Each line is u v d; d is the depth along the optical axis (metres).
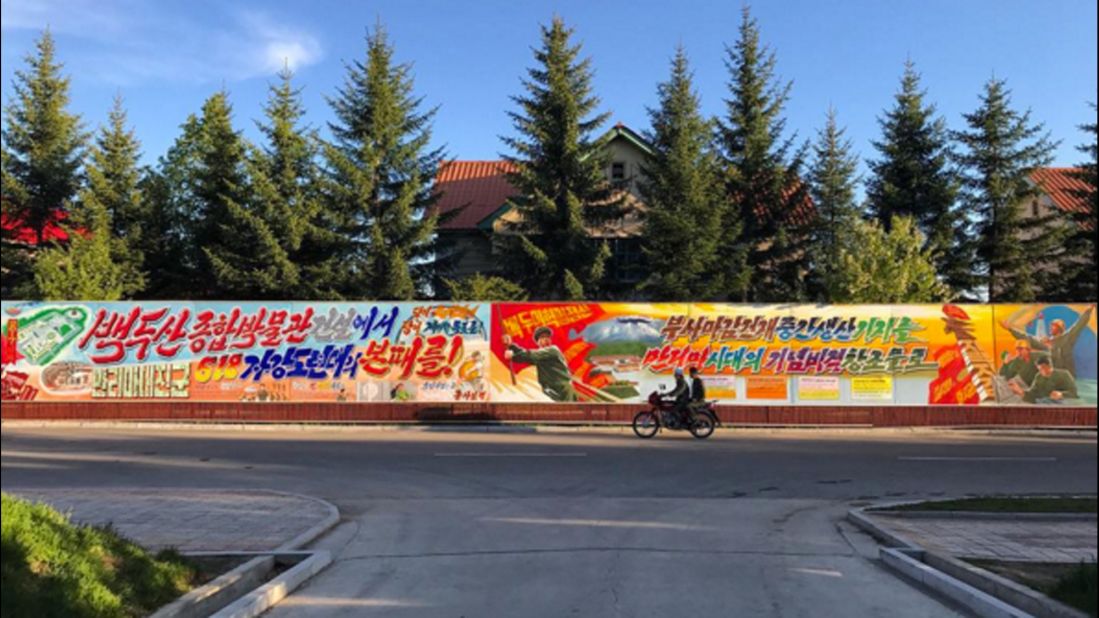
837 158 33.94
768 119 31.09
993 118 31.03
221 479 12.45
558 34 28.61
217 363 22.38
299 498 10.34
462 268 33.84
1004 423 21.77
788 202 30.86
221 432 20.22
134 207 31.86
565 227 28.22
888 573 6.80
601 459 14.77
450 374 22.42
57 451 15.88
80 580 4.87
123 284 30.33
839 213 33.19
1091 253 30.83
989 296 31.94
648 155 29.91
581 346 22.48
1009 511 9.21
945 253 31.00
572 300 27.36
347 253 29.20
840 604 5.81
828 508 10.25
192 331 22.48
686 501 10.61
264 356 22.42
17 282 31.78
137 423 21.98
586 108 28.83
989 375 22.02
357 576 6.71
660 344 22.44
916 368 22.12
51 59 33.22
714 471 13.33
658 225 27.61
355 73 29.36
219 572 6.34
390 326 22.58
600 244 29.23
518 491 11.41
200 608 5.38
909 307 22.33
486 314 22.62
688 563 7.11
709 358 22.34
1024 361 22.05
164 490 11.06
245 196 29.73
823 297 30.64
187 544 7.61
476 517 9.48
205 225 30.88
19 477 12.57
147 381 22.31
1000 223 30.94
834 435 20.00
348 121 29.48
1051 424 21.73
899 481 12.44
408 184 28.73
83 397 22.22
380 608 5.75
